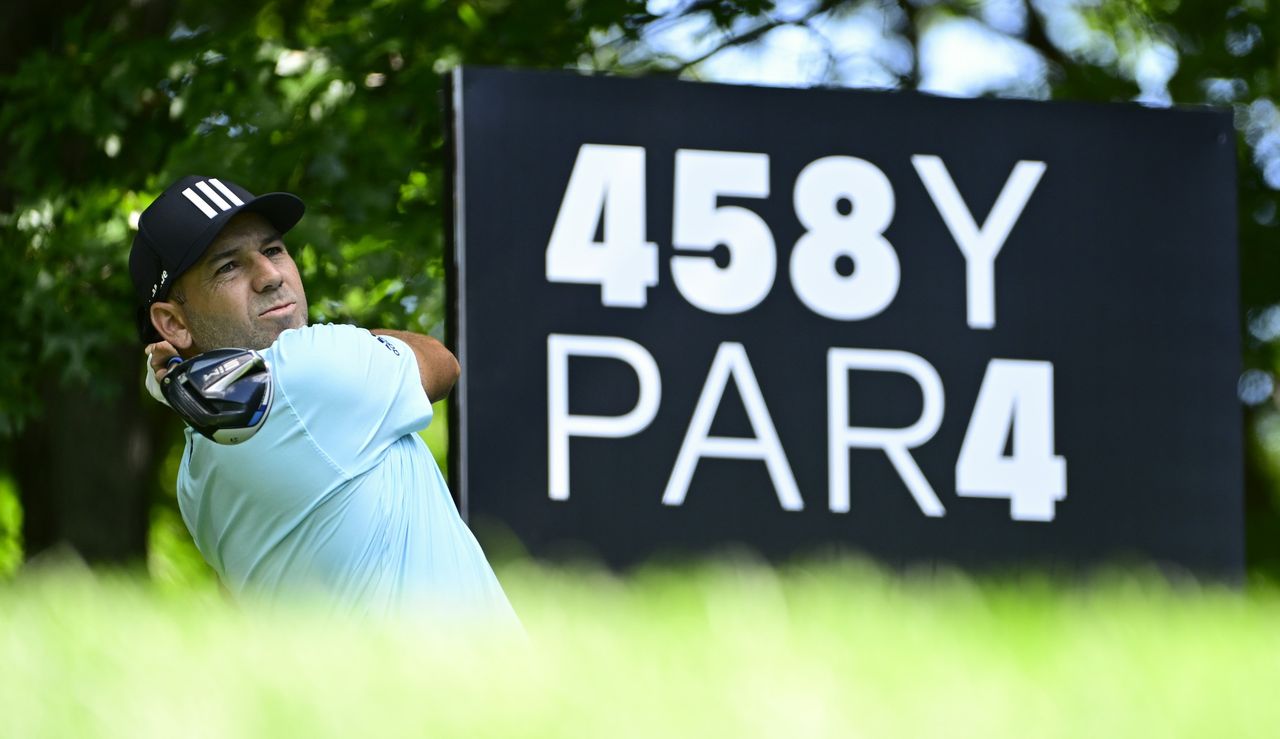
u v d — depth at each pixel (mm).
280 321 14812
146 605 10977
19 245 35469
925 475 25953
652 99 25812
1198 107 27406
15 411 35906
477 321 24812
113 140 36000
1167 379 26844
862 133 26438
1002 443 26219
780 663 9188
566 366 24984
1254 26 44844
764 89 26203
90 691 8664
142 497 39000
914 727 8555
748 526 25234
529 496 24609
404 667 9156
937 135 26656
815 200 26156
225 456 13875
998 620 11047
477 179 25094
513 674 9047
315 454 13828
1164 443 26688
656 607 10953
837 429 25750
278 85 35469
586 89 25609
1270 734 8906
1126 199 27031
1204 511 26672
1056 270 26734
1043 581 24672
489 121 25234
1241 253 45375
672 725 8438
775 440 25500
